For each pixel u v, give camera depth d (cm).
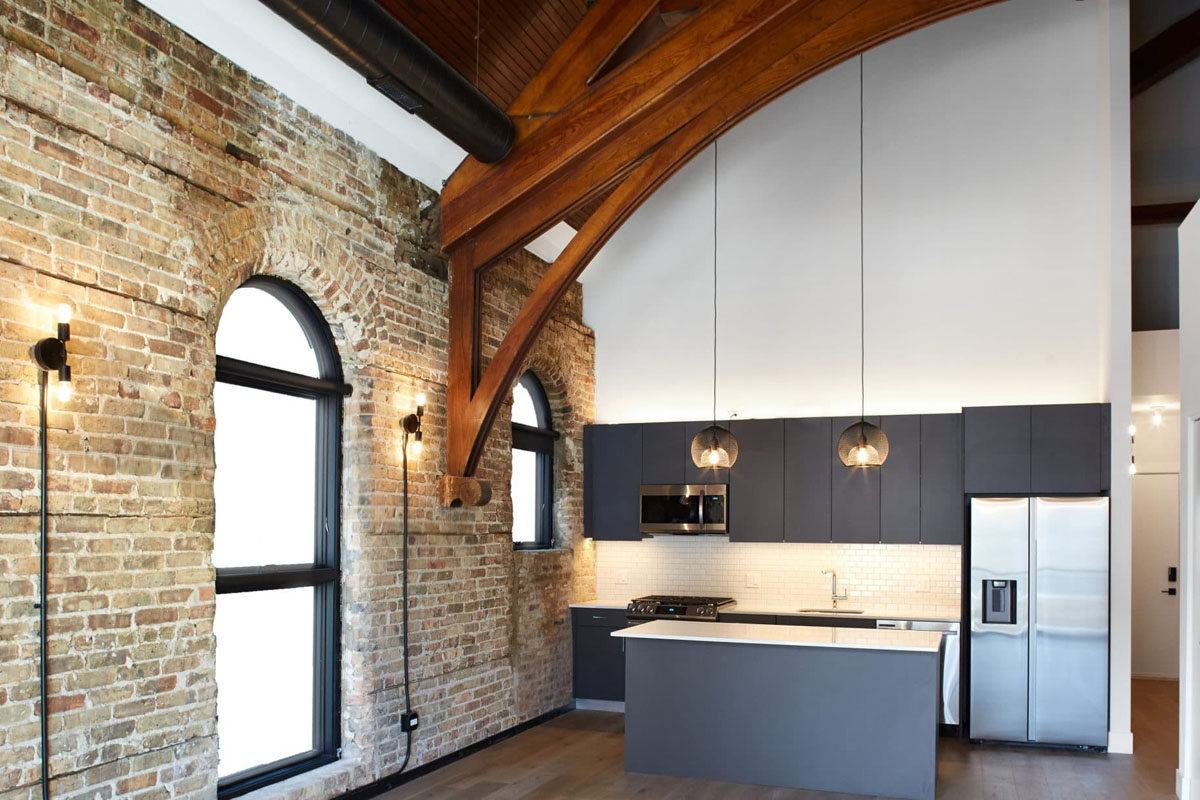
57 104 400
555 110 625
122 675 420
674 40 598
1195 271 616
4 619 370
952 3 574
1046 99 826
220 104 490
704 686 661
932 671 618
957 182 845
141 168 441
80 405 406
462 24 598
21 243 383
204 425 471
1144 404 1073
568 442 906
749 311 902
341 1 435
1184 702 622
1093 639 739
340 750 586
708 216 922
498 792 607
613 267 951
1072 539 747
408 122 605
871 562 858
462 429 667
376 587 600
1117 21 791
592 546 934
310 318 586
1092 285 806
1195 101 1034
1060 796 618
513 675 776
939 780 656
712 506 869
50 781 386
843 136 880
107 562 415
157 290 447
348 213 585
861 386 862
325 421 593
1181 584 636
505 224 667
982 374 829
